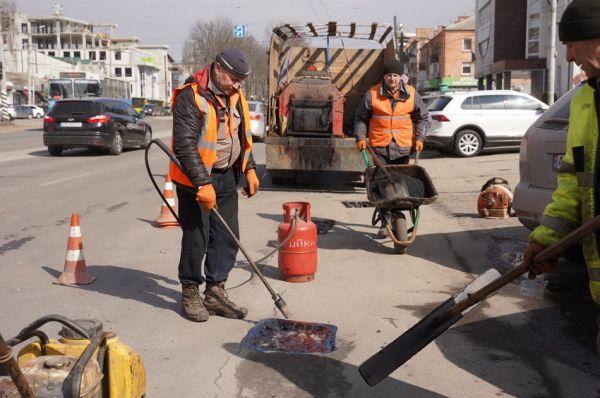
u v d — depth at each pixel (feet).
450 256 22.48
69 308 17.08
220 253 16.28
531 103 58.59
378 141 24.64
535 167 19.51
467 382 12.74
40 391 8.49
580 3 8.38
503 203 28.94
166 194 27.86
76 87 132.36
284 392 12.33
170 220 27.73
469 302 10.18
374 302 17.56
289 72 45.73
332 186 41.19
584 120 8.71
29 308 17.12
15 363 7.42
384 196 22.98
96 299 17.87
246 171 16.94
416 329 10.78
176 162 14.96
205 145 15.14
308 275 19.38
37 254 23.02
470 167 50.03
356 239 25.23
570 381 12.78
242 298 17.88
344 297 17.97
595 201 8.65
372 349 14.37
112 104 64.13
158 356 14.01
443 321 10.57
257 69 206.08
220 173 15.92
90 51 419.74
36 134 107.24
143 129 69.82
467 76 234.79
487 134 57.72
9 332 15.37
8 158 59.11
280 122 39.55
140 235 26.16
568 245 8.71
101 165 53.06
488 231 26.37
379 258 22.22
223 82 15.25
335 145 38.01
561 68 115.44
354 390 12.41
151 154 64.23
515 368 13.38
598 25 8.27
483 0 156.97
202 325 15.87
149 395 12.19
